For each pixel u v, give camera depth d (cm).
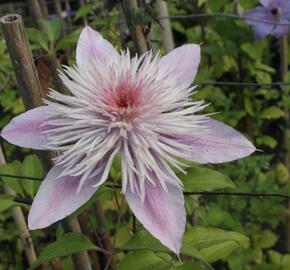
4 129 21
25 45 22
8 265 52
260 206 47
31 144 21
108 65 22
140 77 21
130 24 28
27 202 27
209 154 20
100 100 21
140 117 21
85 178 20
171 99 21
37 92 23
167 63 22
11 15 22
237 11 49
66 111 20
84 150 20
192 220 40
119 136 20
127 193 20
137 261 24
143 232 23
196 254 22
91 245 23
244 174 48
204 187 24
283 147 55
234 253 45
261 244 49
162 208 19
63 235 24
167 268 24
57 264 33
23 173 29
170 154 21
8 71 45
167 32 40
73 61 42
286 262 49
